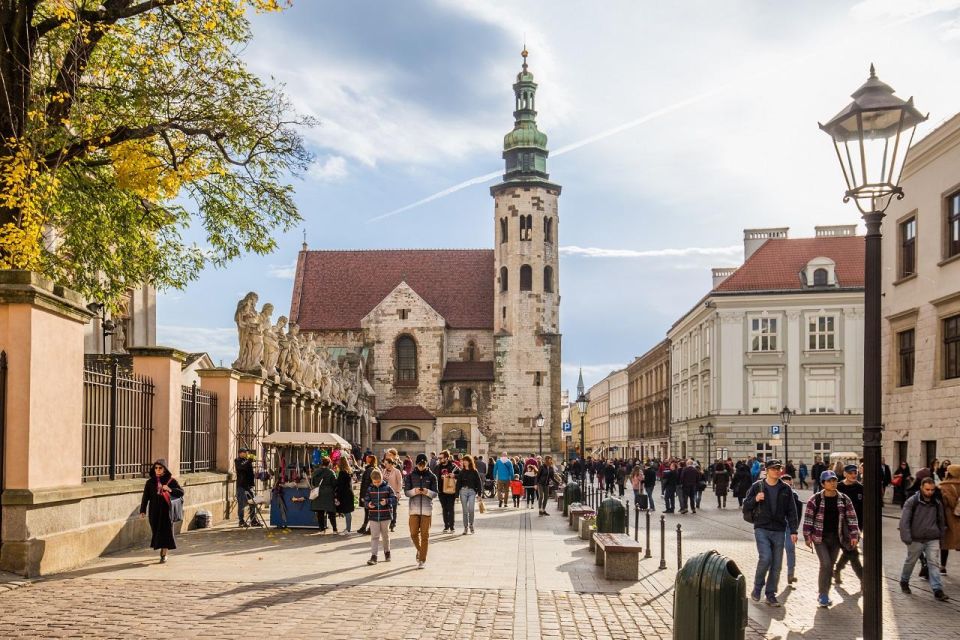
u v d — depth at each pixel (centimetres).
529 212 7788
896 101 830
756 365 5572
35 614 1063
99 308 2388
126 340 3550
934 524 1363
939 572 1442
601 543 1478
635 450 10156
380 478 1600
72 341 1485
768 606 1288
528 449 7606
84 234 1884
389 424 7644
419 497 1559
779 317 5572
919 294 3091
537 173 7900
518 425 7638
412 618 1086
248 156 1967
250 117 1909
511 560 1670
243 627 1011
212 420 2423
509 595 1266
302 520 2208
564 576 1470
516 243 7756
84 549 1512
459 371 7881
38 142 1638
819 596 1280
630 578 1430
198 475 2194
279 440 2550
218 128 1873
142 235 2041
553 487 3484
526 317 7706
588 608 1184
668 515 3125
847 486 1569
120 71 1850
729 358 5609
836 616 1213
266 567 1500
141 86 1819
